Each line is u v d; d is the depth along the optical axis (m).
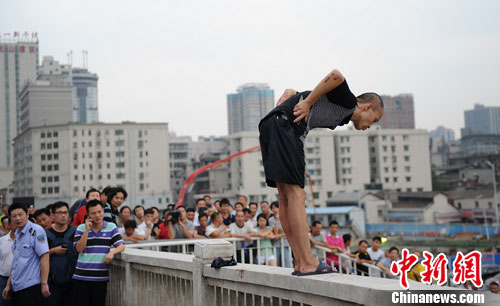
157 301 6.04
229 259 4.72
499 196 79.06
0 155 170.12
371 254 9.88
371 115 3.84
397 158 100.56
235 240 8.48
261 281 3.86
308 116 3.73
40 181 92.88
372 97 3.86
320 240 9.68
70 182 90.69
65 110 124.00
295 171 3.64
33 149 93.81
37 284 6.80
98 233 7.00
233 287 4.28
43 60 182.50
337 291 3.12
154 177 93.88
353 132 97.44
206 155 106.69
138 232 9.60
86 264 6.91
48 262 6.84
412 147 101.19
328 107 3.71
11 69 173.50
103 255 6.96
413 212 81.50
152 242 8.04
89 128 91.81
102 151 92.00
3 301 7.15
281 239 8.88
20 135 100.88
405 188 100.25
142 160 93.50
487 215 79.44
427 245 63.78
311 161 94.00
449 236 70.12
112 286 7.79
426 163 101.50
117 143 92.75
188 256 5.61
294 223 3.62
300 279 3.44
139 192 92.81
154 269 6.09
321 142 94.81
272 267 4.06
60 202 7.34
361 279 3.17
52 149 92.62
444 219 82.31
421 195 84.62
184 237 9.30
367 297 2.90
